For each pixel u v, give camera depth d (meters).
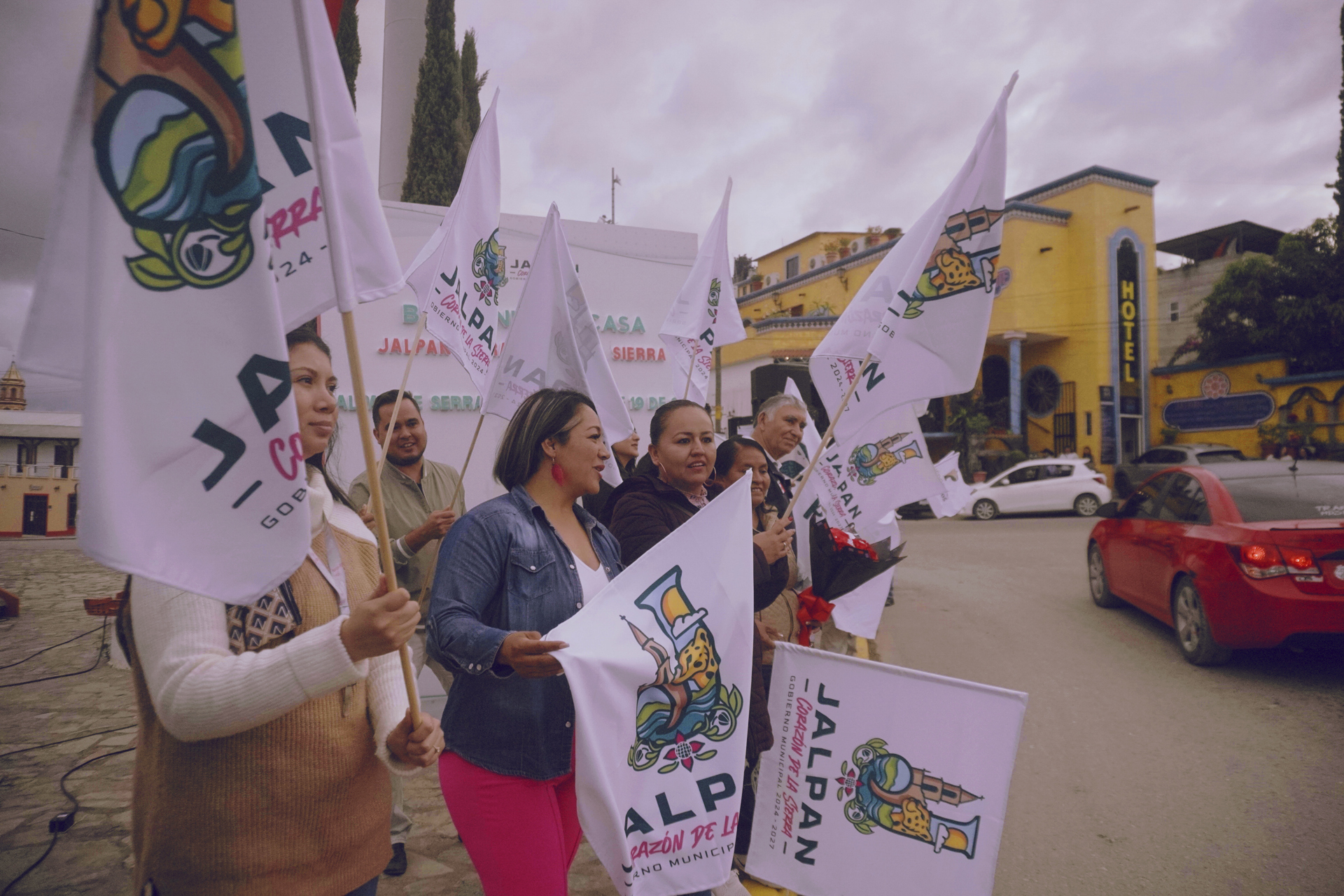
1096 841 3.44
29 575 12.77
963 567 10.89
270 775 1.44
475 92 10.78
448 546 2.01
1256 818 3.58
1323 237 23.58
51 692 5.74
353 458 5.94
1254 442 23.41
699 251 4.94
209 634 1.35
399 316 6.12
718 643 2.09
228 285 1.21
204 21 1.19
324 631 1.33
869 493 4.04
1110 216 24.17
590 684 1.86
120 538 1.12
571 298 3.36
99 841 3.42
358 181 1.79
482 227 3.44
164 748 1.43
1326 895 2.97
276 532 1.24
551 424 2.14
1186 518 6.26
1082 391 24.55
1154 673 5.82
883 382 2.67
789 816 2.60
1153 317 25.08
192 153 1.18
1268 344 23.44
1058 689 5.53
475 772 1.94
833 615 4.00
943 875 2.41
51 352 1.13
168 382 1.17
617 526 2.69
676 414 2.76
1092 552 8.21
